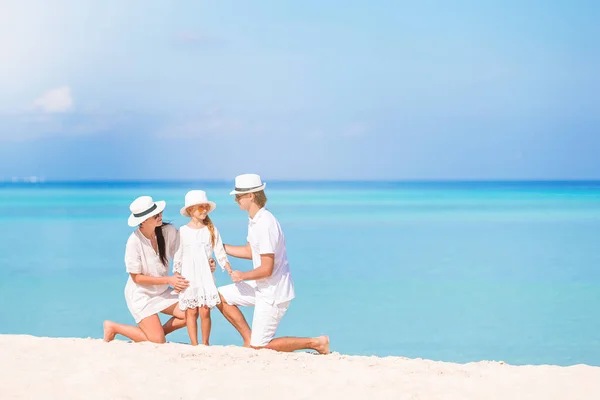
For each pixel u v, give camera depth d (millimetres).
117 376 5785
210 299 7535
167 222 7961
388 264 19719
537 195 97750
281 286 7547
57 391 5465
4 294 14758
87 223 36500
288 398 5461
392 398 5492
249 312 12852
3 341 7090
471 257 21469
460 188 159875
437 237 28875
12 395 5371
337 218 42844
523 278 17062
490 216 44969
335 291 15203
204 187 173375
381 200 80250
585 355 10008
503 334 11297
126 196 90625
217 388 5621
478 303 13891
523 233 30875
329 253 22562
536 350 10250
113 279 16797
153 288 7797
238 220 37688
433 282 16422
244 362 6488
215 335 11047
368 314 12828
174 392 5512
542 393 5672
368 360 6859
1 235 28828
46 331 11328
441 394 5621
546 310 13164
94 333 11180
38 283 16203
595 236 29312
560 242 26578
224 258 7703
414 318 12453
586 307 13461
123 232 30438
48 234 29281
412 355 9930
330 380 5938
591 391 5723
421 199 83125
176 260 7625
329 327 11781
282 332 11414
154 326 7668
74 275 17438
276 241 7469
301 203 70562
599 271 18344
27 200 75500
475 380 6027
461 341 10820
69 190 130875
